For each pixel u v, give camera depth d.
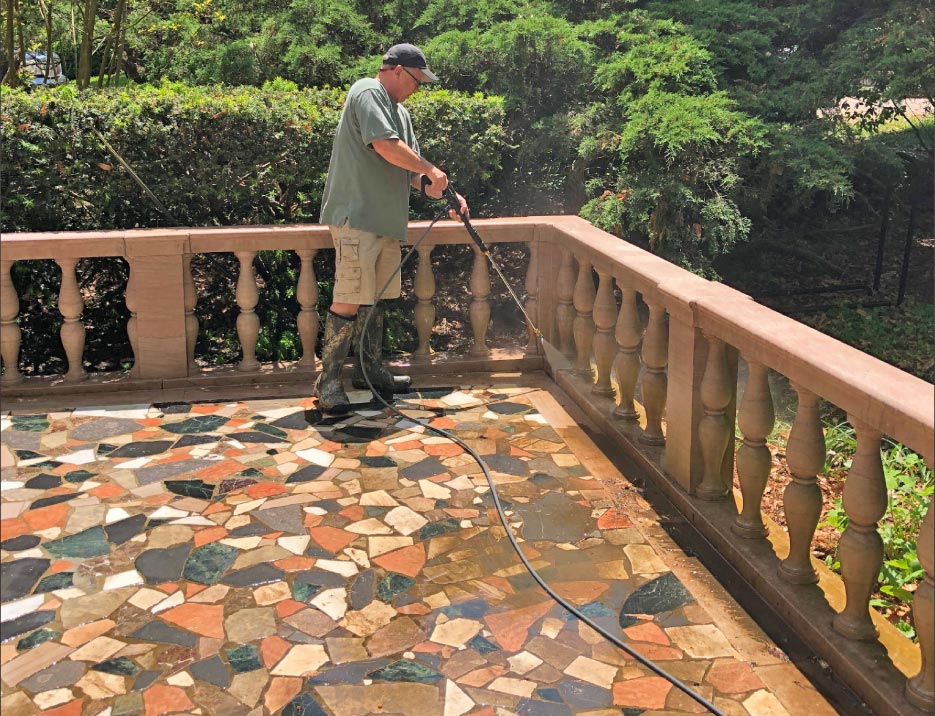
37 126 5.82
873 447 3.03
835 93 8.13
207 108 6.05
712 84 7.70
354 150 4.98
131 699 2.93
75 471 4.51
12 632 3.26
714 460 4.07
